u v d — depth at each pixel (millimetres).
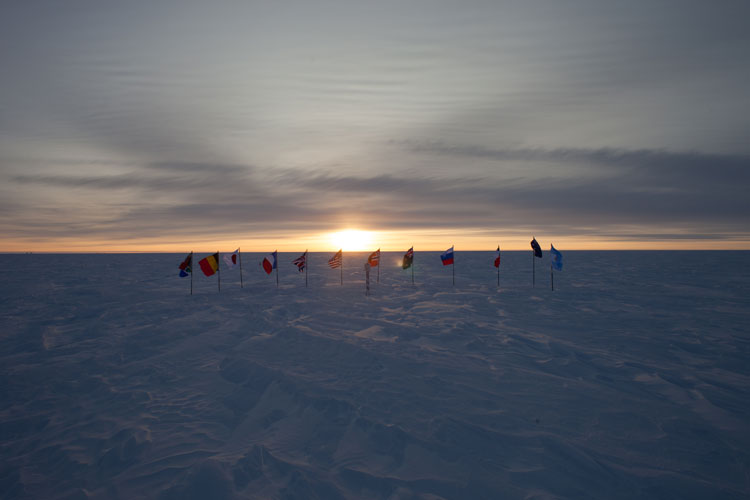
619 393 7891
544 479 5027
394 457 5566
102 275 43250
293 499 4617
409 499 4621
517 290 25625
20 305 20797
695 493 4758
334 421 6699
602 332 13414
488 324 14852
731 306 18891
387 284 30469
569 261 71000
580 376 8992
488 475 5102
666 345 11688
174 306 19641
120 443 6047
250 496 4648
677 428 6406
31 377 9234
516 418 6734
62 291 26938
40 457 5738
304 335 12703
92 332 14070
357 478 5059
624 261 69438
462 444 5871
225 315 16906
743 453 5660
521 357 10469
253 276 40156
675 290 25266
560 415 6871
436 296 23031
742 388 8234
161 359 10586
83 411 7359
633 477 5070
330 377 8812
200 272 48188
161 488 4844
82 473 5281
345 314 17062
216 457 5527
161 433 6375
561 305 19438
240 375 9156
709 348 11359
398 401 7414
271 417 6969
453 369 9383
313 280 34875
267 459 5504
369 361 9938
